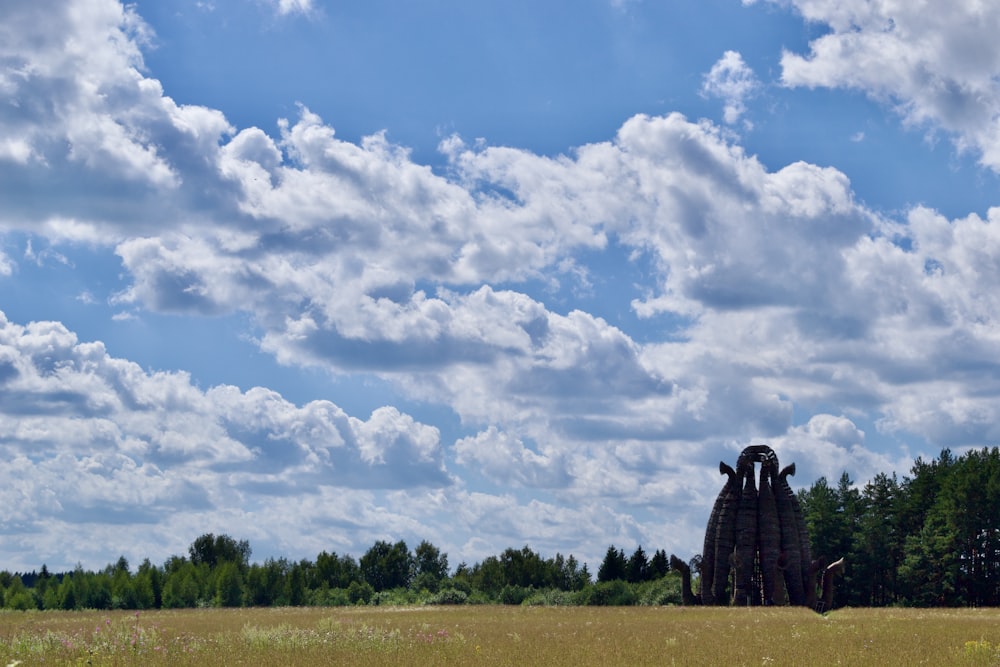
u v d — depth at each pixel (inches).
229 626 1585.9
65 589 4943.4
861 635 1390.3
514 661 966.4
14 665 889.5
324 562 6530.5
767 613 2214.6
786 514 3026.6
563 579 6210.6
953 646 1154.0
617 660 976.9
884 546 4576.8
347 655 1035.3
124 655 1019.9
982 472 4352.9
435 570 7278.5
